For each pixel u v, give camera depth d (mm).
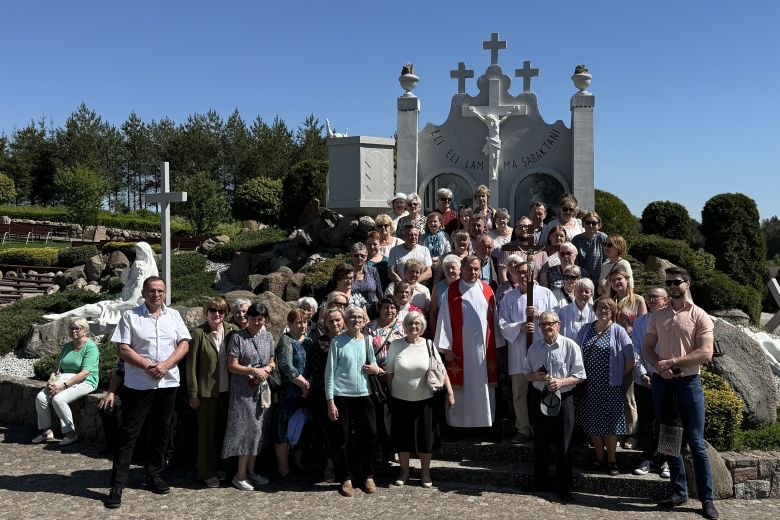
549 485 6477
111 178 54406
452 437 7348
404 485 6656
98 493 6305
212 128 55781
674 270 6215
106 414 7488
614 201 15344
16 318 12203
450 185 13891
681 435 6066
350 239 13031
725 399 6891
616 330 6645
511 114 13594
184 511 5883
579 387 6629
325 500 6211
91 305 10773
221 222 33969
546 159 13578
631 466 6730
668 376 6059
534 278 7984
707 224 16078
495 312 7402
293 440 6707
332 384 6477
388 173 13883
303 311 6965
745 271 15703
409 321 6645
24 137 55594
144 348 6254
